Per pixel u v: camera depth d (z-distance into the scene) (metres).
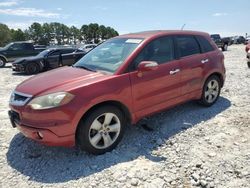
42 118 3.83
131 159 4.14
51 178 3.75
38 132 3.89
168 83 5.00
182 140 4.68
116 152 4.33
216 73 6.19
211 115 5.75
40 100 3.88
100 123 4.18
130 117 4.56
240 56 20.89
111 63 4.64
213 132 4.95
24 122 4.00
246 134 4.83
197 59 5.63
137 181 3.60
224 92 7.51
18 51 20.31
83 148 4.16
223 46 30.03
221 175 3.68
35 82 4.37
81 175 3.78
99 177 3.72
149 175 3.72
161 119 5.56
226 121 5.42
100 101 4.07
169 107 5.19
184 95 5.42
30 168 4.00
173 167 3.90
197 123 5.36
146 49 4.79
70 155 4.29
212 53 6.07
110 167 3.93
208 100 6.14
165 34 5.25
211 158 4.08
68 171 3.89
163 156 4.20
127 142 4.66
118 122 4.37
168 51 5.18
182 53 5.42
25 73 15.80
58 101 3.82
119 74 4.36
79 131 4.03
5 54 19.91
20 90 4.27
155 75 4.76
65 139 3.91
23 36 107.06
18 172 3.91
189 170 3.81
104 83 4.16
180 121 5.45
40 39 110.44
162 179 3.64
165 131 5.04
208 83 6.02
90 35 109.56
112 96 4.18
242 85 8.45
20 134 5.11
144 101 4.66
